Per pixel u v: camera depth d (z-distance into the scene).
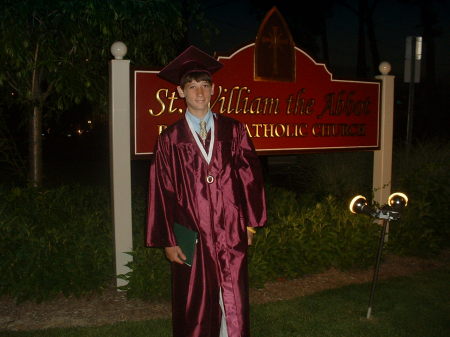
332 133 5.34
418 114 22.03
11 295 4.11
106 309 3.94
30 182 5.38
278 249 4.50
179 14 5.52
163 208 2.90
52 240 4.10
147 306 4.00
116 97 4.12
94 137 24.53
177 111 4.37
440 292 4.36
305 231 4.76
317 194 6.98
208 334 2.88
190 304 2.88
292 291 4.38
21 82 5.41
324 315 3.85
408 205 5.48
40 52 5.11
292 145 5.11
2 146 6.51
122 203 4.20
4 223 4.21
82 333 3.48
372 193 5.82
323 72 5.22
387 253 5.23
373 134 5.61
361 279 4.72
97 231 4.56
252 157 3.00
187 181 2.84
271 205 5.54
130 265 4.08
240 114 4.80
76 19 5.02
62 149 23.44
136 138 4.23
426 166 6.13
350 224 5.00
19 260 3.98
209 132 2.90
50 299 4.05
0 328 3.59
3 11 4.69
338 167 7.87
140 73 4.21
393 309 3.98
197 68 2.92
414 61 6.88
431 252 5.37
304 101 5.12
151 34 5.62
